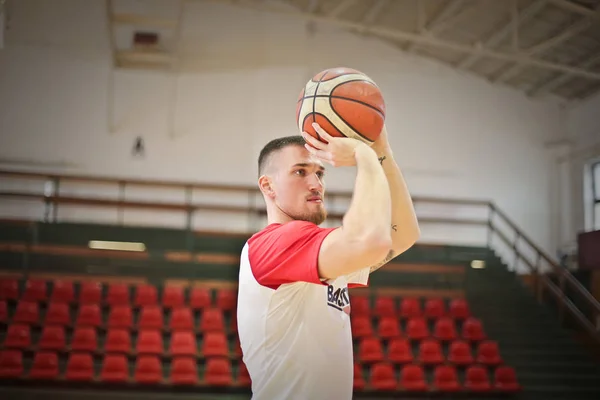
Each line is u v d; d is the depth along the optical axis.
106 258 9.72
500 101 12.99
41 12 11.41
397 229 1.55
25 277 9.32
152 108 11.66
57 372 7.38
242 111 12.00
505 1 10.19
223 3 12.05
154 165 11.47
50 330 7.94
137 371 7.51
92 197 11.09
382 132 1.55
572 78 12.16
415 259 11.04
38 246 9.73
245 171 11.79
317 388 1.33
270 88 12.19
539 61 10.77
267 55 12.30
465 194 12.47
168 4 10.83
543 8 10.18
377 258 1.18
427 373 8.54
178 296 9.15
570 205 12.61
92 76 11.42
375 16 11.67
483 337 9.36
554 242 12.59
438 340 9.10
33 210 10.80
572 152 12.73
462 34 11.56
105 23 11.55
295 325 1.35
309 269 1.24
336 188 11.80
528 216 12.62
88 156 11.20
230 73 12.10
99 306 8.72
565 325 10.24
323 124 1.35
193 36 12.08
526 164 12.82
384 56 12.75
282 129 12.09
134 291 9.35
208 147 11.74
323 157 1.35
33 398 7.03
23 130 11.02
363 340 8.50
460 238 12.33
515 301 10.45
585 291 9.33
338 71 1.41
